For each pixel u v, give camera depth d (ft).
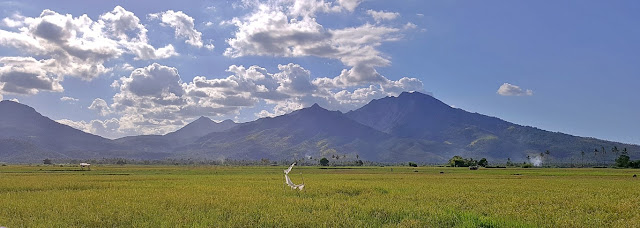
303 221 71.82
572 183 191.52
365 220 75.36
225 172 357.20
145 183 174.70
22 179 199.00
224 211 83.41
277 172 361.92
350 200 106.01
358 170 444.96
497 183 188.34
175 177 239.50
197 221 71.82
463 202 103.60
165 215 76.43
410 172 378.12
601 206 96.53
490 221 73.67
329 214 78.38
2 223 69.87
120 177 234.79
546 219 76.64
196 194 116.78
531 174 330.75
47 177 224.74
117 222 72.64
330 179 222.48
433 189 144.56
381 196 117.60
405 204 95.61
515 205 96.84
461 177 264.11
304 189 135.44
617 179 245.04
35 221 70.59
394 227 69.77
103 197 106.83
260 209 86.07
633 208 94.02
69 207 85.56
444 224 73.87
